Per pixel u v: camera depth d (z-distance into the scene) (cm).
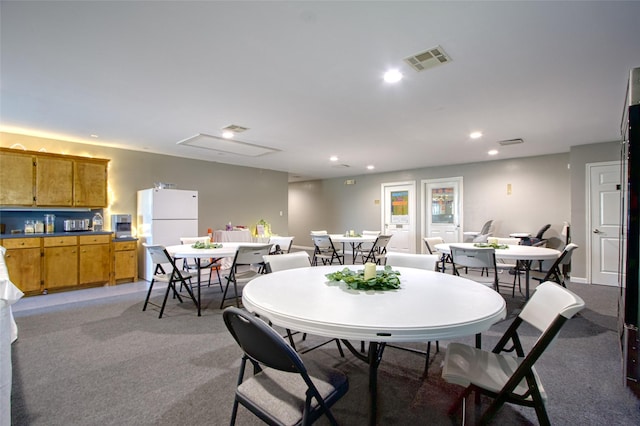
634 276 185
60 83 264
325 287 165
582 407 171
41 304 367
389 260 267
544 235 567
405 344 253
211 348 244
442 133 423
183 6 169
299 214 1002
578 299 115
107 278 468
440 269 489
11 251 389
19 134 425
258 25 187
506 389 118
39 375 202
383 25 187
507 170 610
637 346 182
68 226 459
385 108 326
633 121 185
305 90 281
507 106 320
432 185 716
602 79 257
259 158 614
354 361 224
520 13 175
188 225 524
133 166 534
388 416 162
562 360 226
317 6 169
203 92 284
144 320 309
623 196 223
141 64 233
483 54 219
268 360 110
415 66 237
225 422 157
